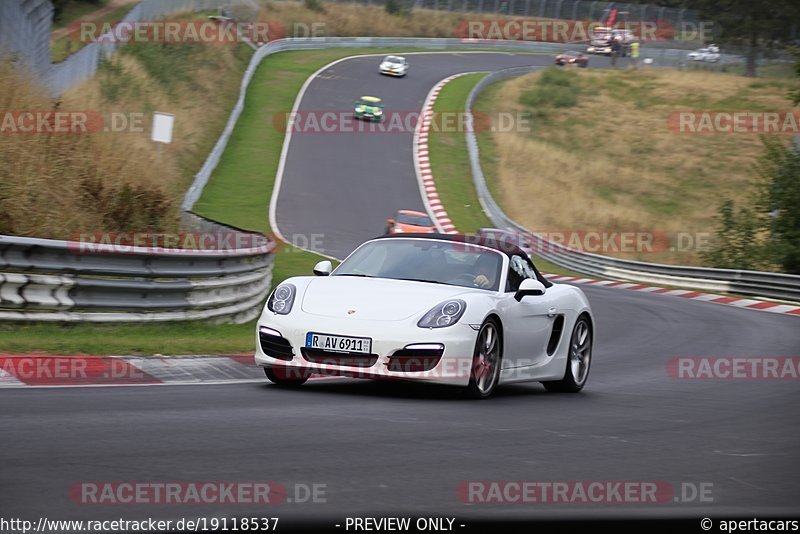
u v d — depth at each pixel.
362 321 25.53
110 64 114.25
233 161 139.00
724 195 164.75
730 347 50.72
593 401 29.00
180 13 174.38
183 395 24.19
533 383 34.66
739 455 20.22
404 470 16.64
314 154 151.38
